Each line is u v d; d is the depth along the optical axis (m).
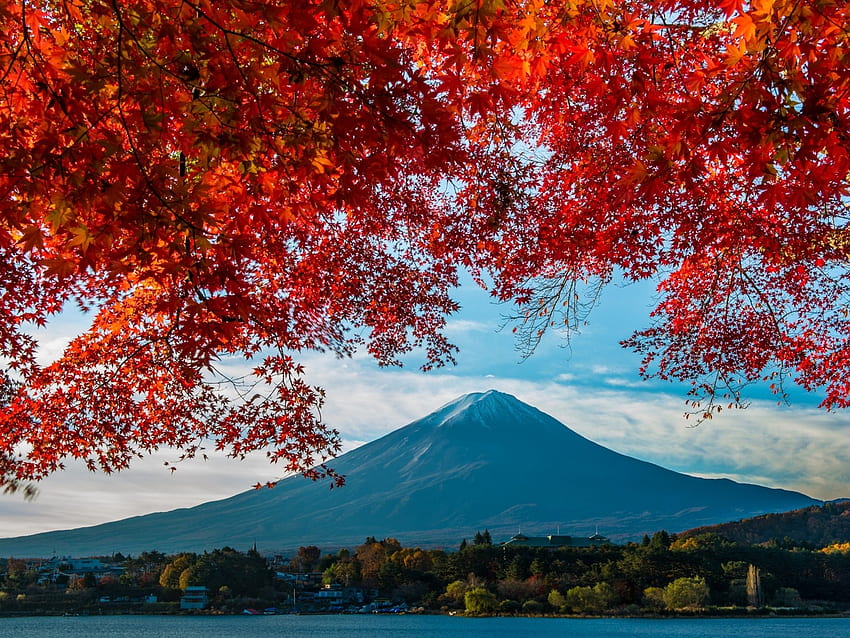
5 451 8.51
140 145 4.20
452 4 3.67
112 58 3.93
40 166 3.65
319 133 4.16
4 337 8.12
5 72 4.02
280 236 8.73
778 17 3.40
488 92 4.09
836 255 8.85
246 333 8.49
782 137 3.61
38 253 6.83
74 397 8.62
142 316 8.48
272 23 3.62
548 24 4.64
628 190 4.38
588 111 8.48
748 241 8.77
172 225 4.05
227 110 3.95
